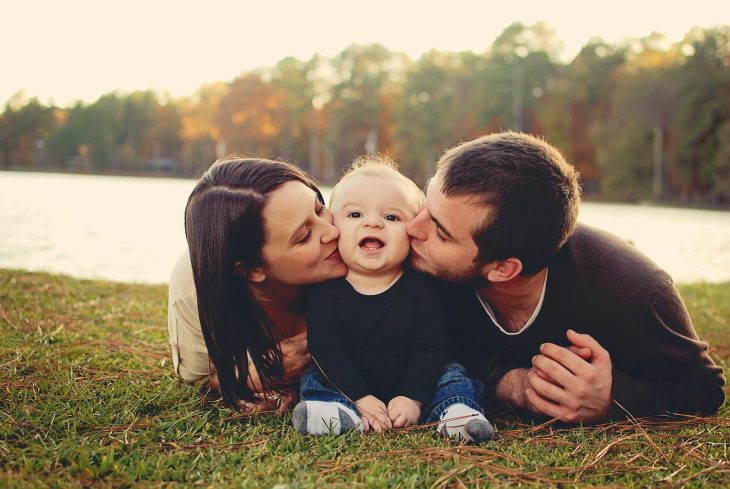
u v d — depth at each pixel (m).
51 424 2.29
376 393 2.51
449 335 2.65
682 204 36.91
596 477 2.00
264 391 2.54
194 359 2.72
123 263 8.71
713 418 2.48
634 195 39.81
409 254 2.45
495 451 2.17
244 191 2.31
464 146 2.34
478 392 2.51
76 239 11.35
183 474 1.98
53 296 4.95
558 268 2.40
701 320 4.93
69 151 76.81
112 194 29.14
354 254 2.37
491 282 2.38
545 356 2.40
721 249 13.23
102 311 4.53
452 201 2.22
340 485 1.87
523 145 2.27
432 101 52.88
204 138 73.19
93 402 2.57
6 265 8.12
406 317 2.42
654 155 39.59
